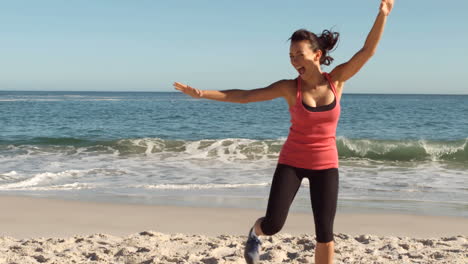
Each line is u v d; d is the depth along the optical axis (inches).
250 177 436.8
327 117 115.3
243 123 1162.0
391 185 402.0
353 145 619.8
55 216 284.5
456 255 189.6
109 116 1385.3
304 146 117.9
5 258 183.6
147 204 321.4
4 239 220.7
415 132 963.3
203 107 2043.6
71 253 191.8
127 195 352.8
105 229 255.4
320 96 116.8
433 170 495.5
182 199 339.3
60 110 1697.8
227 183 405.7
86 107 1983.3
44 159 547.2
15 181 410.6
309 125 115.8
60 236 237.6
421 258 186.9
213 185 391.2
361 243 218.4
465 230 258.7
